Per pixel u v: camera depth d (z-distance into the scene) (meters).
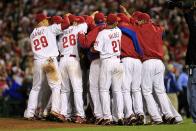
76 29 44.03
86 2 99.06
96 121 42.38
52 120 44.09
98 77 42.88
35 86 44.97
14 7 102.50
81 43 42.53
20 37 90.12
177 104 61.53
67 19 44.12
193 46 42.47
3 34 93.94
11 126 39.28
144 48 43.44
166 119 43.34
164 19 94.12
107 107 41.91
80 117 43.19
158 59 43.56
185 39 90.94
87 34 42.69
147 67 43.19
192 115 43.28
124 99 42.62
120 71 42.19
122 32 43.12
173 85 58.72
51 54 44.41
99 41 41.84
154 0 95.56
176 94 59.16
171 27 92.75
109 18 42.19
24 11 100.19
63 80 44.16
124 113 42.84
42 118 44.97
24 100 64.44
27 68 66.94
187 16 42.38
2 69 69.25
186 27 93.12
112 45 42.09
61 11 97.56
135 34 43.09
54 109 43.19
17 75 69.31
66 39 44.16
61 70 44.12
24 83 64.69
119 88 42.25
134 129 36.91
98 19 43.25
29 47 83.44
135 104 42.88
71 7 98.81
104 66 42.03
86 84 45.44
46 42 44.53
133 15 44.31
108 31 42.09
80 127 38.72
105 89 42.09
